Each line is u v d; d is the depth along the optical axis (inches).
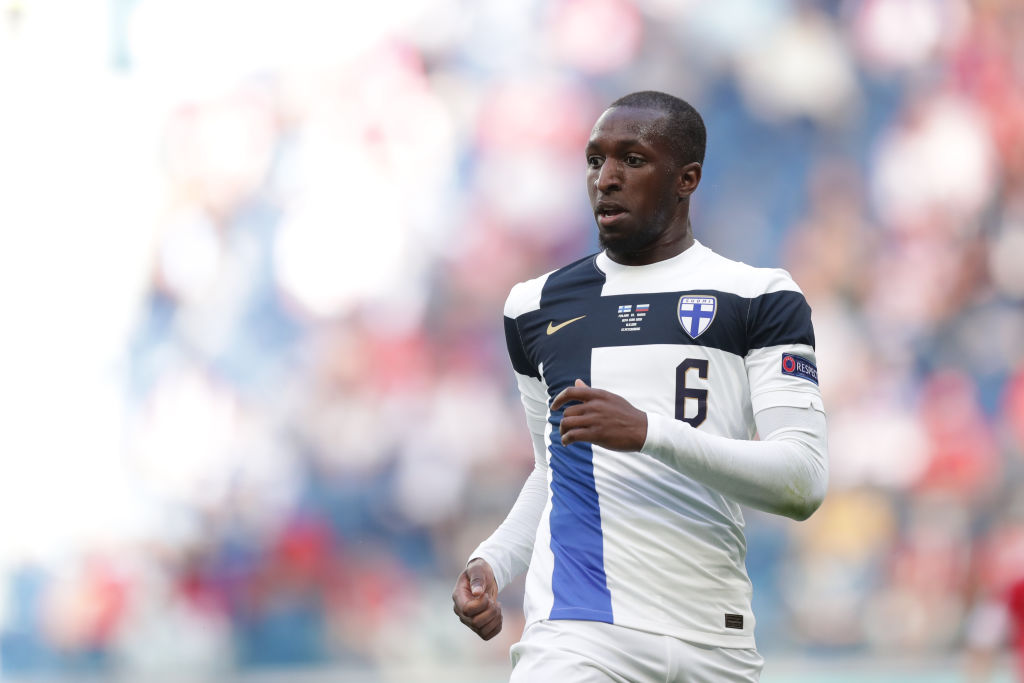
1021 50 2103.8
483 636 426.6
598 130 412.5
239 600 1588.3
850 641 1651.1
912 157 2031.3
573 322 421.4
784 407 391.5
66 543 1604.3
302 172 1831.9
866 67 2053.4
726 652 403.2
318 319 1765.5
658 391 402.9
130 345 1717.5
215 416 1691.7
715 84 2014.0
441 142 1892.2
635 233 410.0
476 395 1761.8
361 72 1888.5
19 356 1685.5
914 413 1857.8
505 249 1863.9
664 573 397.4
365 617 1593.3
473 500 1690.5
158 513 1640.0
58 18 1833.2
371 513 1669.5
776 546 1673.2
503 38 1939.0
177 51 1847.9
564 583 405.7
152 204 1785.2
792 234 1987.0
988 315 1979.6
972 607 1704.0
